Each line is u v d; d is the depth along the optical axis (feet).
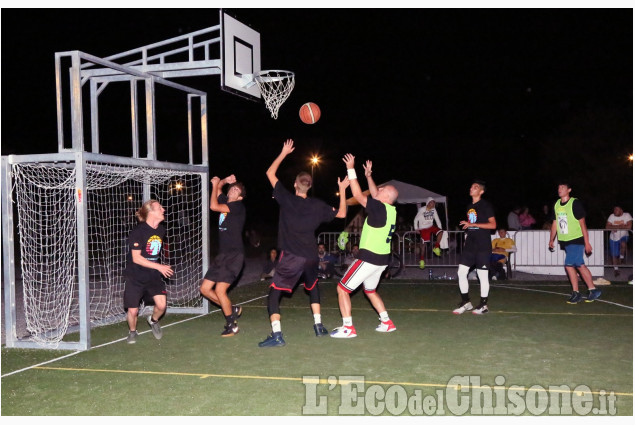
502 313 31.14
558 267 47.55
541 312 31.35
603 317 29.89
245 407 16.87
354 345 24.22
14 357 22.75
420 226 53.57
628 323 28.43
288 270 24.04
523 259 48.11
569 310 31.89
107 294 39.27
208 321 29.76
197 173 31.73
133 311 24.98
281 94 33.81
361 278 25.27
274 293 24.34
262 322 29.48
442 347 23.76
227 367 21.06
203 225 32.04
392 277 46.68
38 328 26.14
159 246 25.05
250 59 32.65
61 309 31.42
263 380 19.45
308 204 23.89
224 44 30.07
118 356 22.79
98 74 28.32
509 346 23.86
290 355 22.67
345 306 25.68
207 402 17.34
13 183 25.77
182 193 38.75
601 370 20.34
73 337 26.35
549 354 22.54
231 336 26.22
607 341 24.64
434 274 48.85
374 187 25.72
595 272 46.34
